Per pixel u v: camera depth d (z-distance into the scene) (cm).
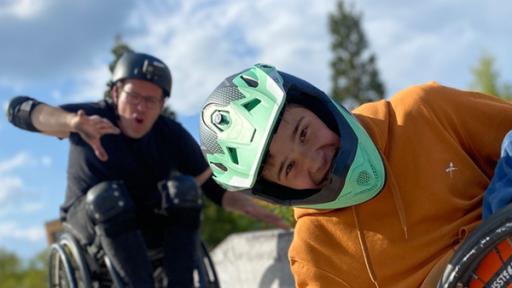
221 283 276
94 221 210
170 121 246
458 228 123
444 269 118
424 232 124
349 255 129
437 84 139
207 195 259
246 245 260
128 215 208
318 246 132
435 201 124
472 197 126
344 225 130
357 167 120
